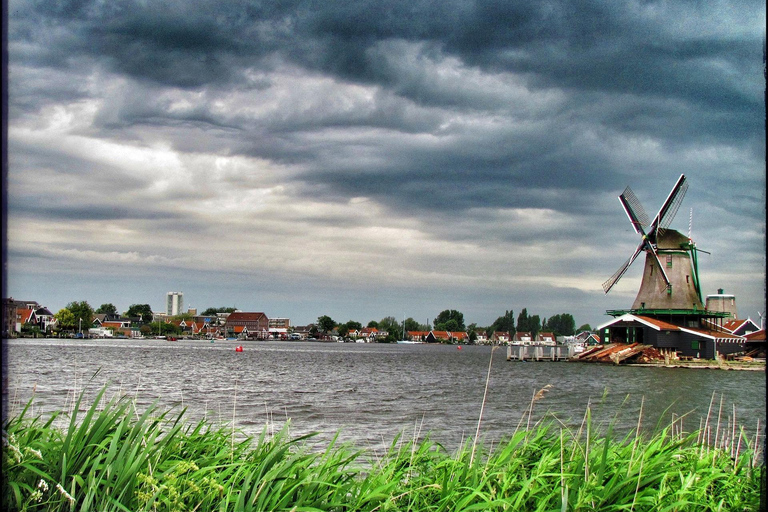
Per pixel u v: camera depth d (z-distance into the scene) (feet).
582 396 135.95
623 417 88.02
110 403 26.58
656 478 25.04
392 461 29.60
